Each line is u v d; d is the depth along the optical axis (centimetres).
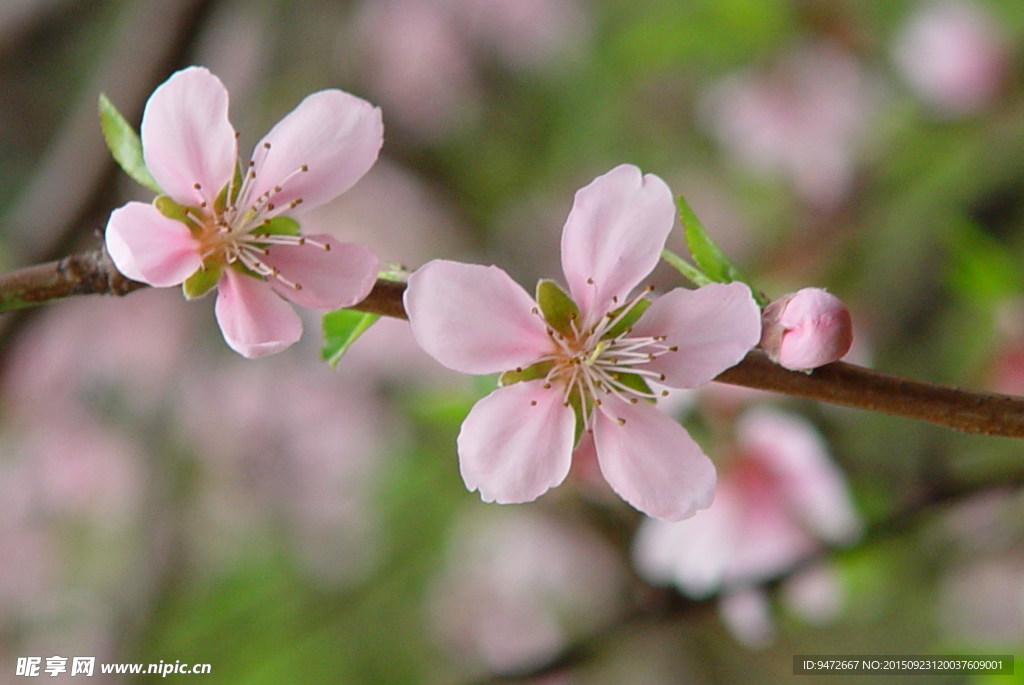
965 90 109
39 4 128
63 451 122
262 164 67
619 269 66
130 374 125
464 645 117
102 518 121
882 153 116
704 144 131
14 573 119
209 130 66
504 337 66
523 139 138
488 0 137
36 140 132
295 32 126
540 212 133
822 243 115
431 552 120
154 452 124
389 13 135
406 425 122
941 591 90
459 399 75
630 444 66
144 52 92
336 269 66
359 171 67
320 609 117
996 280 76
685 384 66
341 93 67
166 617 114
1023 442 89
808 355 66
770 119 118
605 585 109
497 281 66
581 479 76
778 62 115
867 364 105
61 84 133
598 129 134
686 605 75
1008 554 88
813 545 75
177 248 66
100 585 118
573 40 136
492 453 66
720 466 76
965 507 77
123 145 67
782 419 76
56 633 115
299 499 124
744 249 124
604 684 107
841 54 113
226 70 122
